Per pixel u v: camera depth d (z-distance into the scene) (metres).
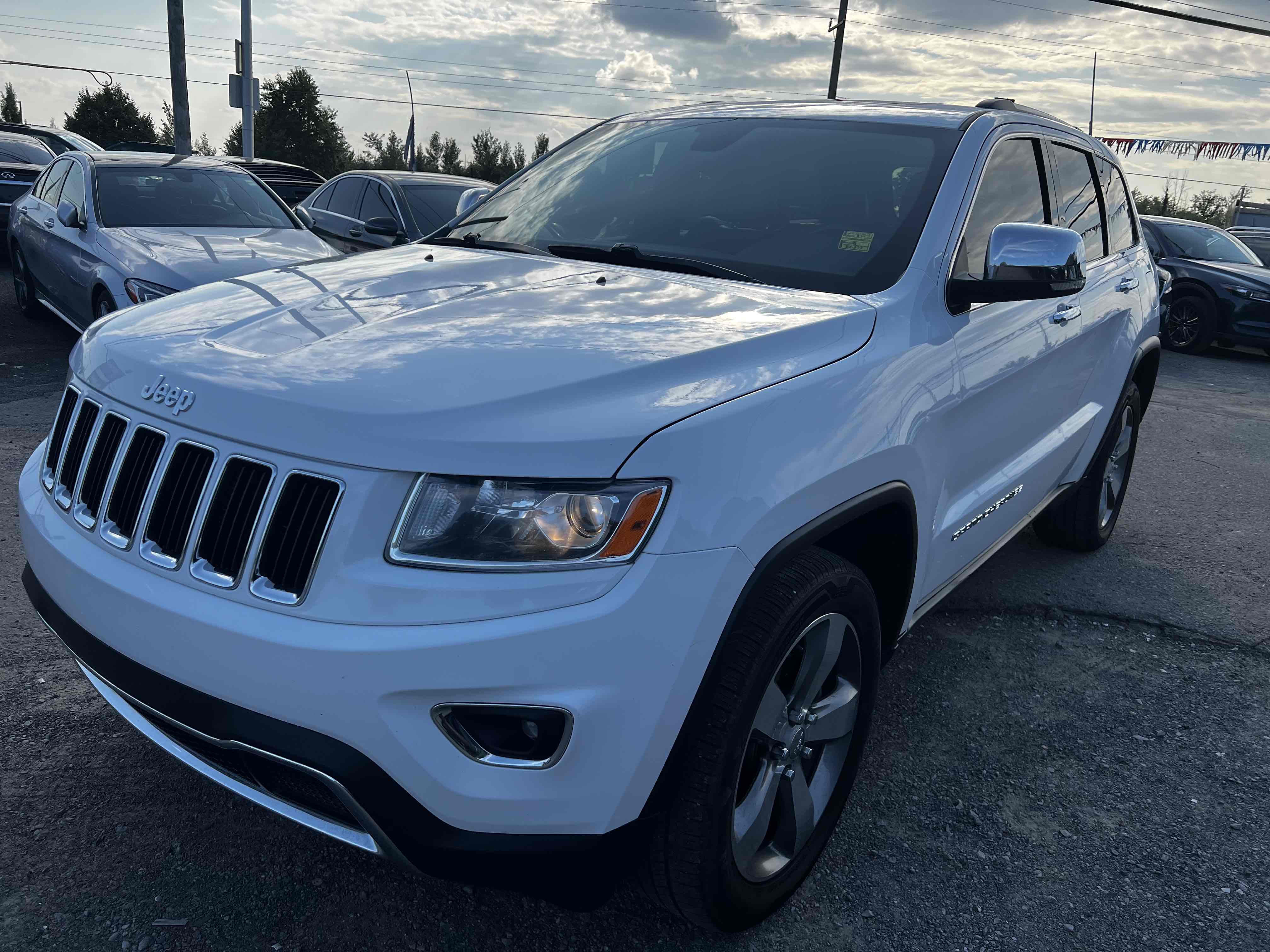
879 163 2.96
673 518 1.74
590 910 1.87
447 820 1.73
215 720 1.77
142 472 1.98
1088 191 3.96
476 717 1.72
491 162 79.69
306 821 1.85
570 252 2.90
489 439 1.70
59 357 7.55
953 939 2.26
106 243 6.74
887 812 2.71
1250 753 3.13
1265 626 4.10
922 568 2.61
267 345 2.05
